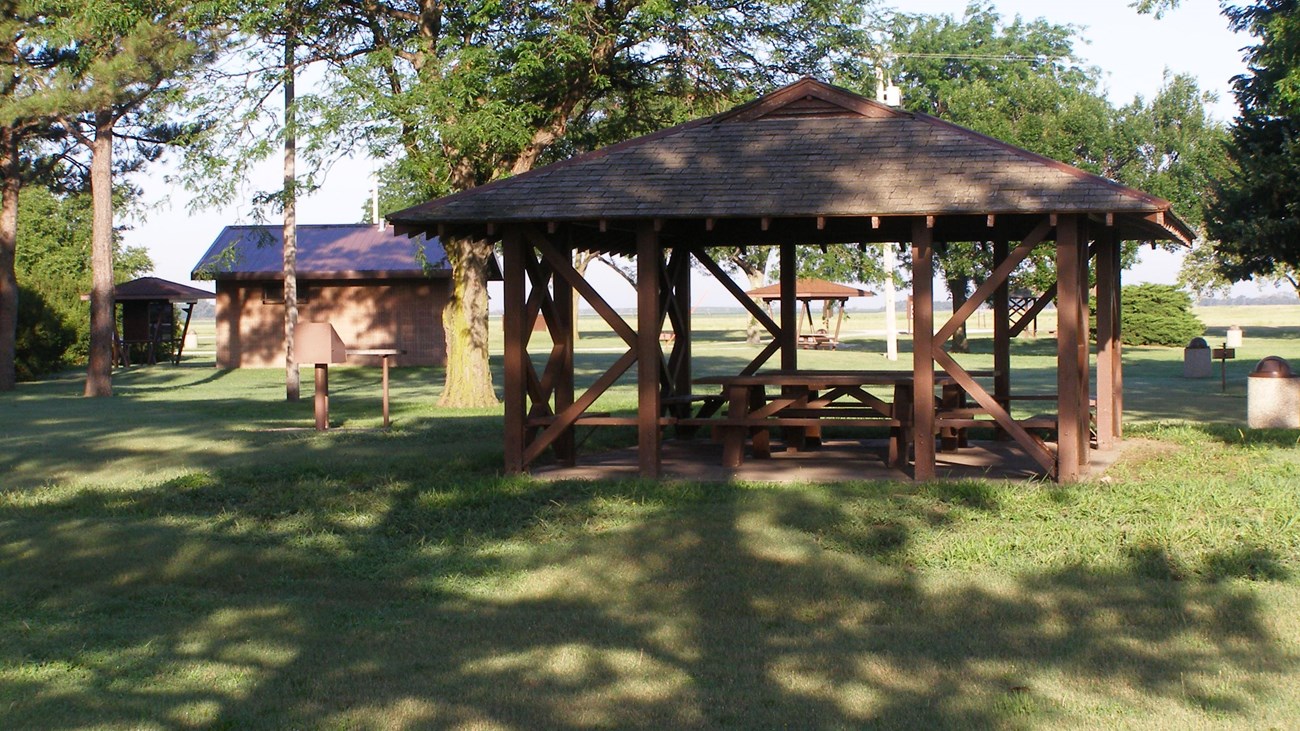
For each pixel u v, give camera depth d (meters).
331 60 20.98
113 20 20.84
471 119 18.28
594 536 9.35
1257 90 25.03
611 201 11.48
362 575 8.59
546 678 6.23
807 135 12.26
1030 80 46.31
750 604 7.61
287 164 21.95
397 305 37.78
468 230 12.43
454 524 9.94
